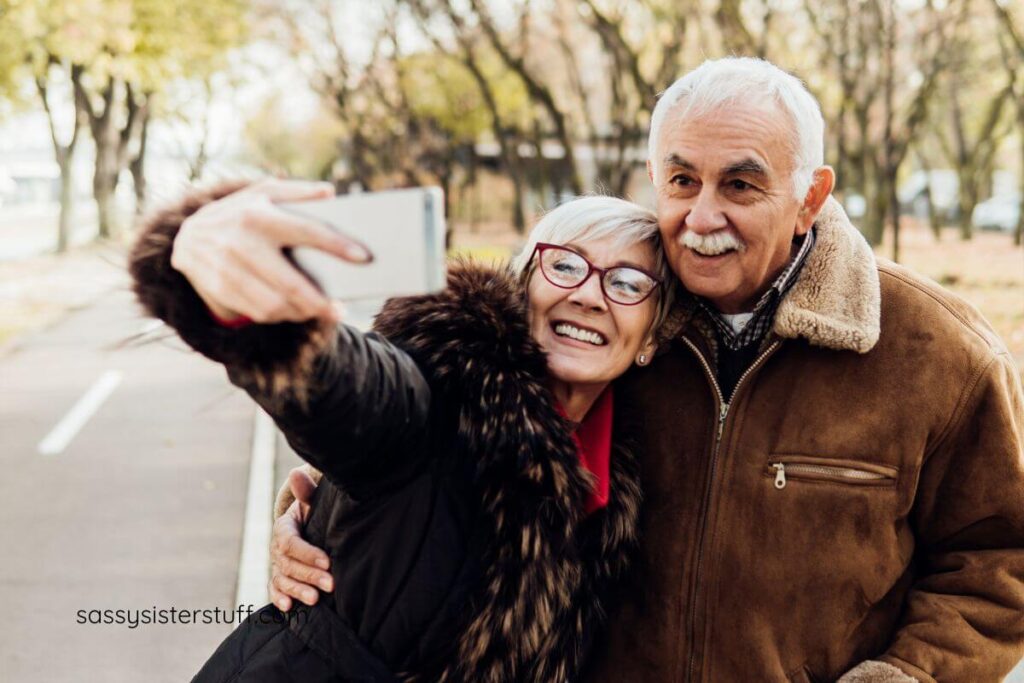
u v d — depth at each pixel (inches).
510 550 69.1
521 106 1100.5
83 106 1003.3
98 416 351.6
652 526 84.4
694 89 77.5
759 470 82.1
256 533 223.3
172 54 749.9
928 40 660.7
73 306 649.0
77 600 187.3
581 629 76.0
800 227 82.4
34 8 596.1
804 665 81.4
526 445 69.0
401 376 62.5
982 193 1710.1
